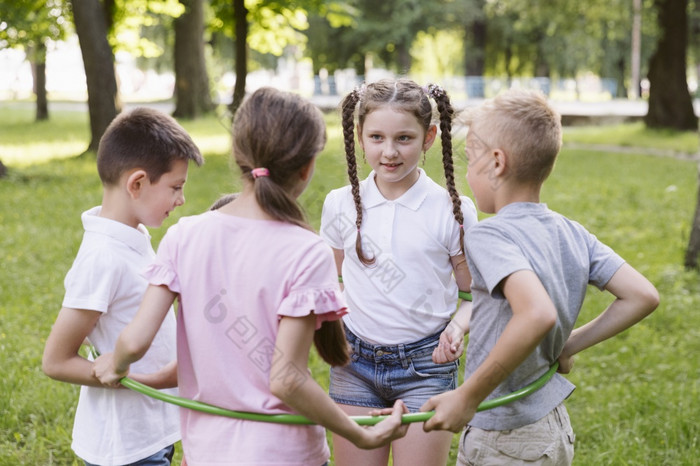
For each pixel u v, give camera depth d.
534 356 2.28
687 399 4.58
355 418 2.18
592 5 24.30
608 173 14.86
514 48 49.72
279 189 2.09
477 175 2.34
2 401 4.38
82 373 2.38
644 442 4.10
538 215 2.28
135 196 2.48
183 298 2.14
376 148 2.77
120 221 2.51
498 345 2.05
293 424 2.10
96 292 2.41
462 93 44.84
